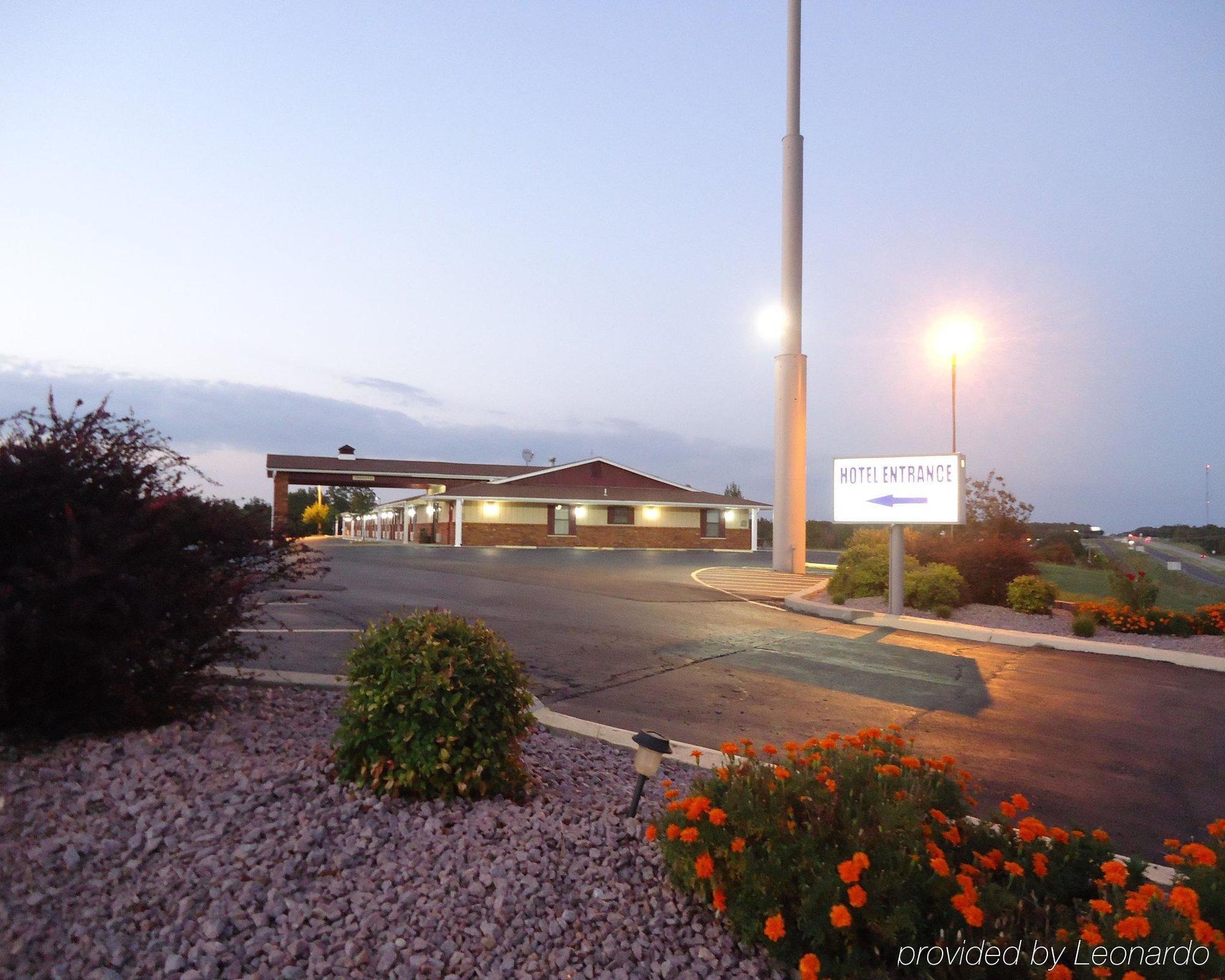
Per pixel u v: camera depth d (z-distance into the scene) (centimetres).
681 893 385
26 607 452
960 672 1130
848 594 1798
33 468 475
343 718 476
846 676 1070
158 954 308
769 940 337
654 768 462
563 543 4150
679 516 4425
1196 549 5562
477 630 520
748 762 423
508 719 491
